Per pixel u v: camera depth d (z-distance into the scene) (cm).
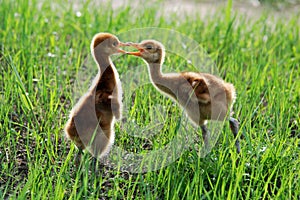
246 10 2055
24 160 1145
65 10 1845
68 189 1047
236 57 1564
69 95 1338
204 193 1040
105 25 1759
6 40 1608
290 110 1313
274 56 1585
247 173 1080
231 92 1149
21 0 1842
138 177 1045
